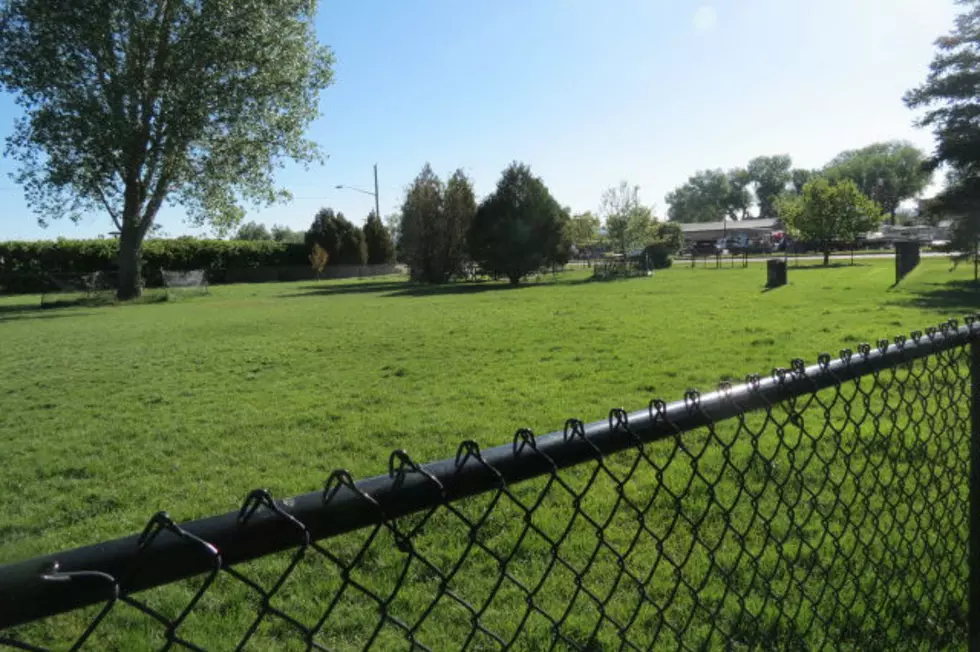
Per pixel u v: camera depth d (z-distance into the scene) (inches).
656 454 198.5
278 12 1109.1
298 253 2070.6
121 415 295.3
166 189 1177.4
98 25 983.6
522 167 1267.2
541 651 111.8
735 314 570.3
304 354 455.8
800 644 98.0
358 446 231.9
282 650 115.1
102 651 116.5
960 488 163.6
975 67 826.8
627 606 123.4
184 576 35.1
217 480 203.0
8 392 362.9
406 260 1496.1
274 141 1159.0
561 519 159.8
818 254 2118.6
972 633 97.6
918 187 4008.4
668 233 1958.7
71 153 1056.2
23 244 1567.4
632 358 376.2
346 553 146.6
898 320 484.7
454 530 155.3
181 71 1051.3
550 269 1569.9
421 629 119.5
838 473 178.2
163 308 992.2
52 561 31.4
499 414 266.1
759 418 231.8
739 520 154.8
